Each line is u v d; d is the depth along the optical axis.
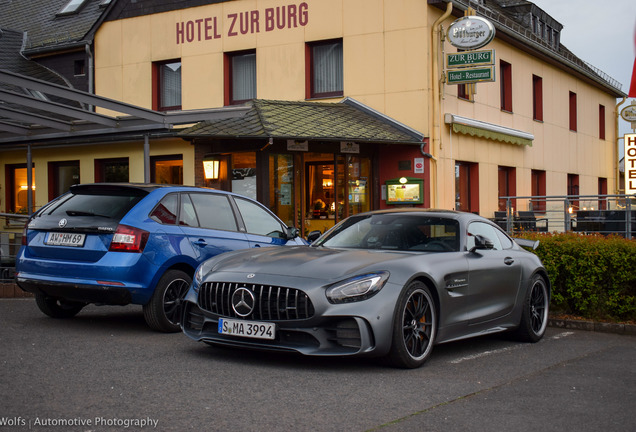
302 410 4.41
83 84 20.23
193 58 18.78
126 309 9.34
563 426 4.18
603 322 8.41
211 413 4.30
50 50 20.33
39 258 7.34
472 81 16.25
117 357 5.96
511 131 20.22
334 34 17.30
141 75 19.38
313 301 5.40
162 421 4.11
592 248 8.66
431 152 16.31
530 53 22.14
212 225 7.95
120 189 7.46
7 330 7.24
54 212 7.46
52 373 5.30
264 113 14.73
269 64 17.95
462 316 6.36
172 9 19.02
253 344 5.61
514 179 21.20
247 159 14.80
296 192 15.11
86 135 13.13
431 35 16.47
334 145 15.61
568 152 25.66
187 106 18.91
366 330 5.39
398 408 4.50
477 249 6.72
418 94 16.36
